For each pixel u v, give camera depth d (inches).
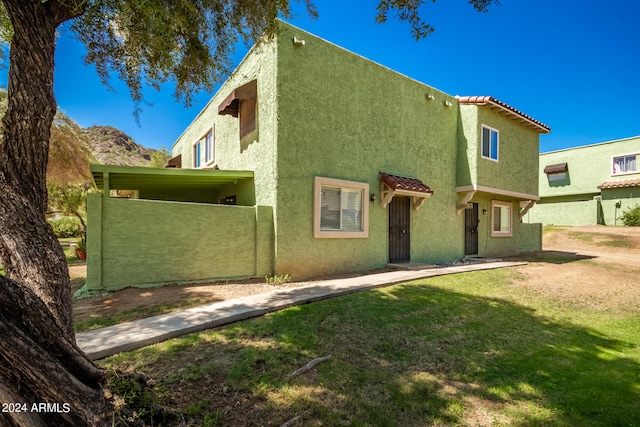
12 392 73.2
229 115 466.0
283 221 336.5
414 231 460.4
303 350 163.9
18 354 73.7
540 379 148.5
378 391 133.0
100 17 178.4
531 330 213.3
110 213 274.7
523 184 585.6
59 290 102.2
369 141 407.8
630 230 842.2
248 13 202.7
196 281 309.3
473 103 500.7
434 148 488.1
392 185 394.6
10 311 78.1
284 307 229.3
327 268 366.6
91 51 201.3
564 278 373.1
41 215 104.5
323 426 109.3
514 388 140.4
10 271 97.1
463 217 537.6
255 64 381.4
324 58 368.2
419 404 125.5
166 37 184.2
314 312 218.8
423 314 228.2
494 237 593.3
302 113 349.7
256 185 373.7
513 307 259.1
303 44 347.3
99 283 268.1
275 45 335.0
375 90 416.8
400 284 311.3
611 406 128.0
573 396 134.8
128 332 175.0
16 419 72.6
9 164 99.5
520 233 694.5
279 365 147.6
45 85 107.1
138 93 226.7
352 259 388.5
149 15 164.2
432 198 485.1
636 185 940.6
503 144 542.9
